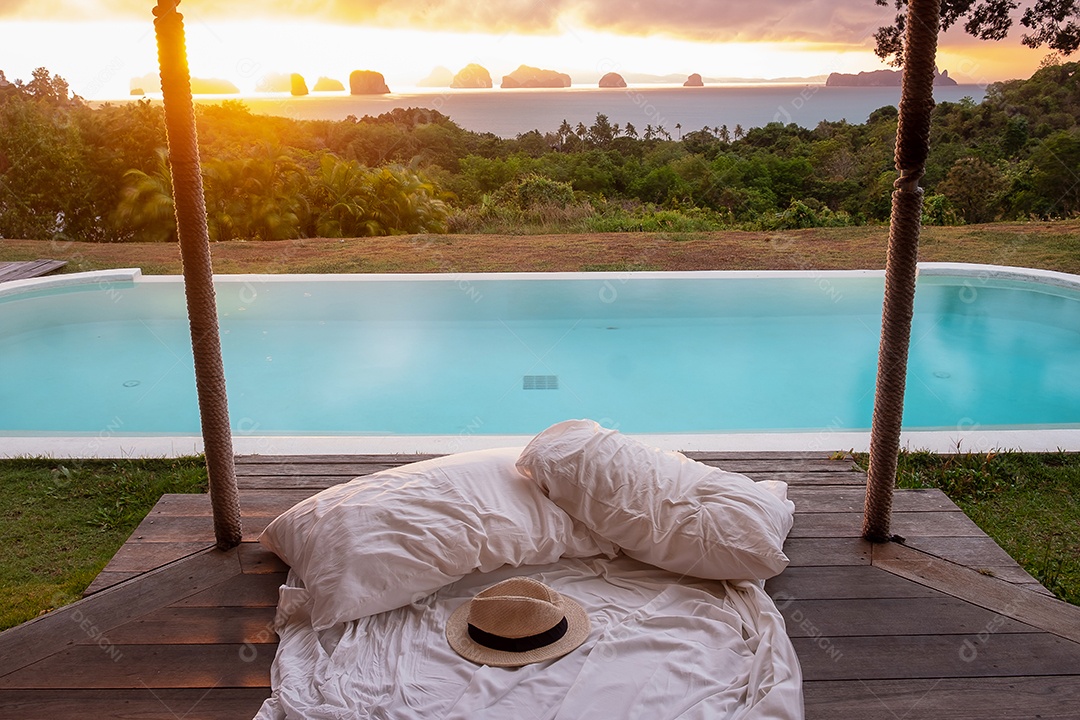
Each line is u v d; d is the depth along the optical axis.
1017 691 1.83
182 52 2.13
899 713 1.76
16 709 1.78
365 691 1.78
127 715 1.76
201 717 1.76
